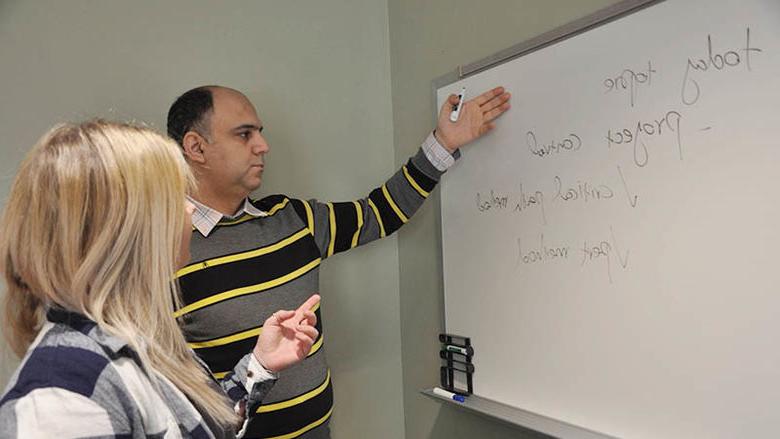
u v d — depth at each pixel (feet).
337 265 4.99
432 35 4.67
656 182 2.75
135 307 1.92
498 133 3.78
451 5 4.42
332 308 4.96
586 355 3.14
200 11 4.41
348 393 5.02
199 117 3.60
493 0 3.95
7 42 3.73
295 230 4.04
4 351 2.31
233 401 2.63
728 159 2.44
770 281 2.31
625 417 2.92
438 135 4.13
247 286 3.66
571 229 3.22
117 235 1.83
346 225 4.30
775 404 2.29
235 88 4.55
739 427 2.42
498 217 3.79
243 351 3.59
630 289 2.89
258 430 3.66
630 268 2.89
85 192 1.79
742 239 2.40
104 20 4.04
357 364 5.08
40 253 1.77
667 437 2.71
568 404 3.26
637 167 2.84
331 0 5.03
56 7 3.88
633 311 2.87
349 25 5.12
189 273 3.51
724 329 2.47
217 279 3.58
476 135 3.88
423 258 4.87
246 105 3.76
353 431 5.04
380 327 5.21
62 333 1.76
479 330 4.00
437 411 4.73
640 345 2.84
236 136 3.66
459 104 4.02
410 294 5.09
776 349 2.29
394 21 5.25
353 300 5.08
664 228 2.72
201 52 4.41
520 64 3.58
